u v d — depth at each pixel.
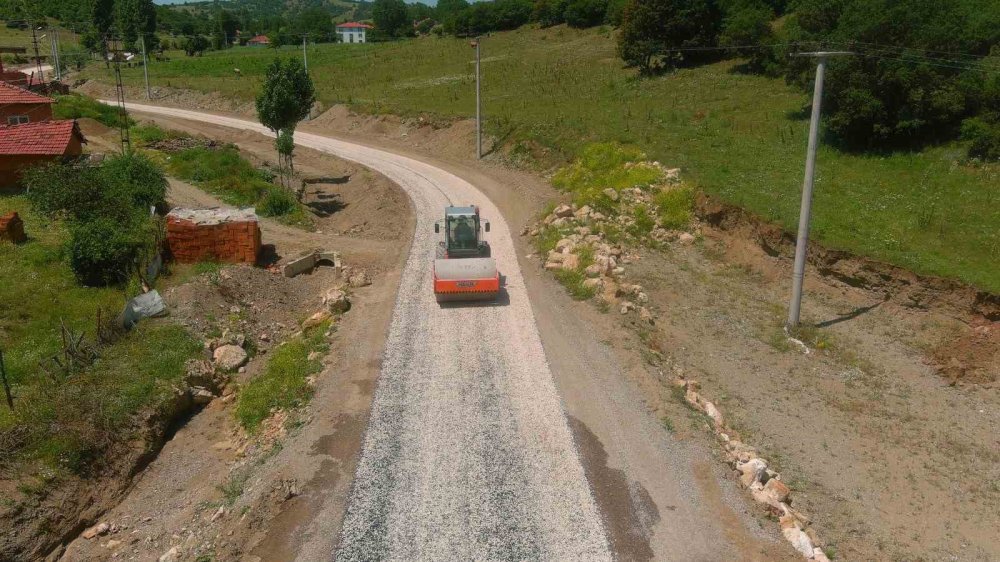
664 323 21.69
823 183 29.95
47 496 13.39
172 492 14.47
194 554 11.91
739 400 18.12
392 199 35.28
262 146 53.00
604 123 41.56
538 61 67.50
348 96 62.91
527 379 16.98
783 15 58.53
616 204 29.94
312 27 140.38
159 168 35.25
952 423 17.39
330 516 12.40
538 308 21.28
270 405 16.55
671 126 39.91
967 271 21.47
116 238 23.22
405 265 25.58
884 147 33.38
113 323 19.33
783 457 15.97
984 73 30.89
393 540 11.81
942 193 27.75
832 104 34.56
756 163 33.25
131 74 85.31
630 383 16.88
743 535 12.02
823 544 13.12
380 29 125.81
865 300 23.05
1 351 17.86
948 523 14.22
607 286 22.12
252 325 21.34
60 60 92.44
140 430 15.65
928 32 30.72
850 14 33.28
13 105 42.41
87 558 12.63
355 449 14.27
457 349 18.58
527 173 39.34
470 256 23.95
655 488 13.11
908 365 19.78
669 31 53.44
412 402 15.98
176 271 24.06
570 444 14.38
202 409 17.48
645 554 11.49
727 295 24.03
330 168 45.78
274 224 31.23
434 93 59.34
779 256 25.67
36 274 22.78
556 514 12.38
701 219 29.00
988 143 29.33
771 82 46.75
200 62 91.69
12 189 32.62
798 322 21.72
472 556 11.44
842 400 18.34
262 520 12.35
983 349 19.55
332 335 19.55
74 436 14.52
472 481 13.27
